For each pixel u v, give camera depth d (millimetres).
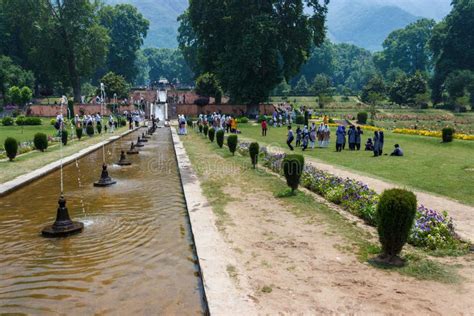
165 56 145375
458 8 71000
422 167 14391
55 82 69312
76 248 6695
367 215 7711
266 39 42594
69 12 54000
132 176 13500
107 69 89188
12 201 9992
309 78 117375
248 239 6680
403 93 73125
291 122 42344
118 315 4543
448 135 23000
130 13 84688
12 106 57438
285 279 5121
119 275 5617
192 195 10000
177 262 6070
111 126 34031
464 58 70312
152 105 59875
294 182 10195
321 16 46312
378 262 5676
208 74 57500
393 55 106812
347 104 78500
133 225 7973
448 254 5934
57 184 12125
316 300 4574
